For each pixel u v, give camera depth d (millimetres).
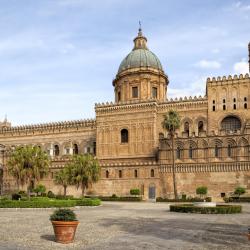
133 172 82000
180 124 84312
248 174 73625
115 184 83000
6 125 125312
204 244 18938
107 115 94375
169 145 80562
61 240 19250
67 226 19219
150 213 39750
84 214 38344
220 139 77000
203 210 39188
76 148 106000
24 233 22891
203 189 73000
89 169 71938
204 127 86750
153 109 89812
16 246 18266
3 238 20844
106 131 93875
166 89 105375
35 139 111562
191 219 32344
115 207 51719
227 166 75312
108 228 25578
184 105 89375
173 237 21281
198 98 88438
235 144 75750
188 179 77688
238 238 20953
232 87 86125
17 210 43312
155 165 80500
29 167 61562
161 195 78875
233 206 40281
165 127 76062
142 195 80188
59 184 83562
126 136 92375
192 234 22500
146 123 89875
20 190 89312
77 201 51031
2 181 98125
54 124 109438
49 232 23359
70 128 107188
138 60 100250
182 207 40844
